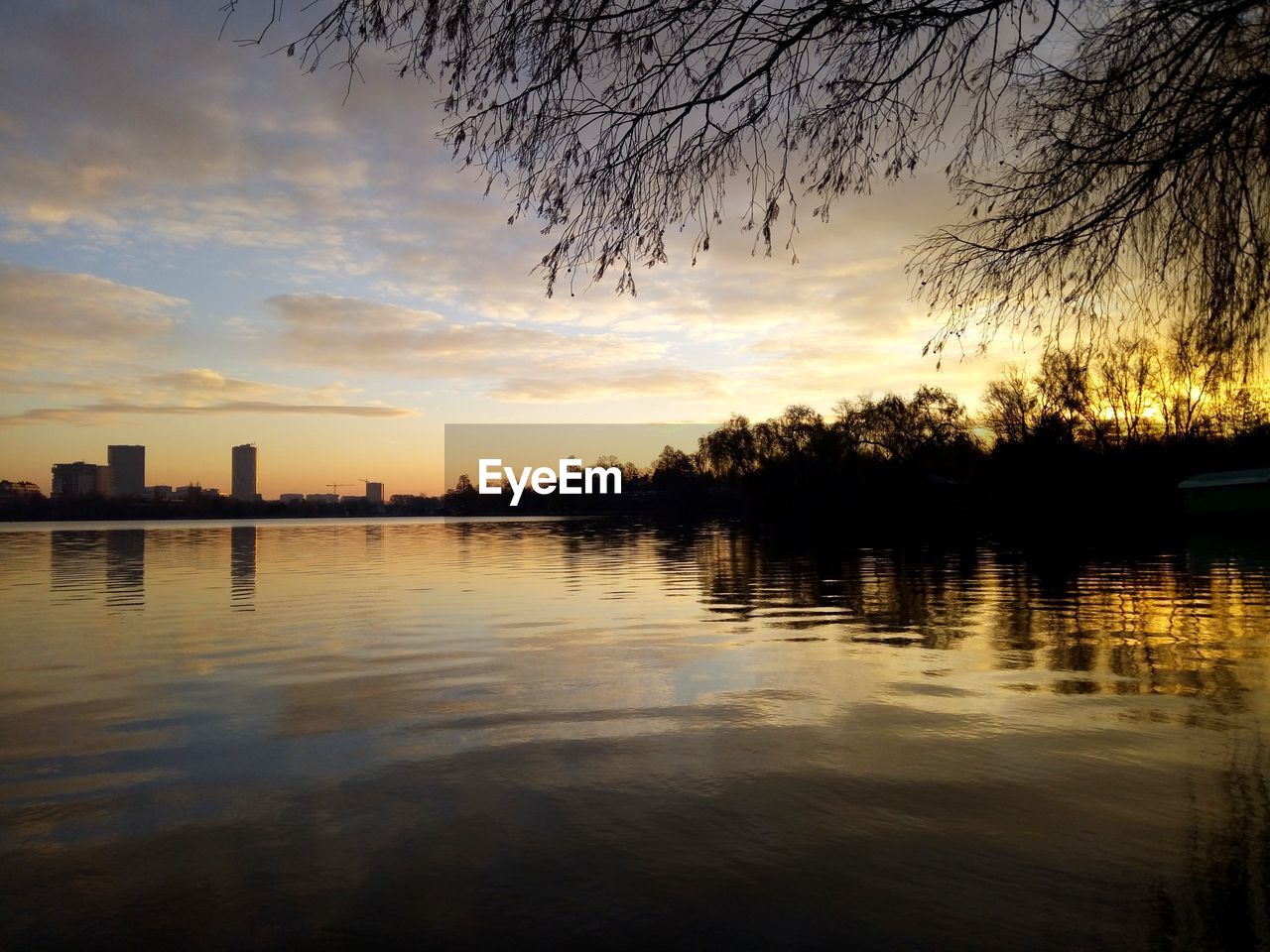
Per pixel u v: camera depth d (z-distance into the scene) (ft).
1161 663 31.83
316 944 11.67
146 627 44.50
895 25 13.62
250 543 153.17
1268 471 147.74
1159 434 155.94
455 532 223.30
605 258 14.75
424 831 15.75
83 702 26.71
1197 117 14.17
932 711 24.62
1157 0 14.03
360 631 42.70
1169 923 11.94
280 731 23.06
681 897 12.95
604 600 56.90
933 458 235.20
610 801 17.25
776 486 282.97
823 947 11.43
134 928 12.13
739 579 71.97
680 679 29.63
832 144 14.90
